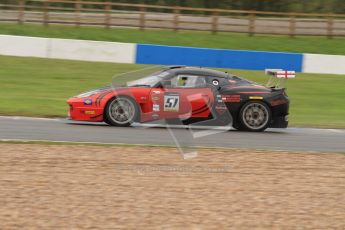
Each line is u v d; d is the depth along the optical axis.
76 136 35.41
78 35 101.88
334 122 50.50
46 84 64.56
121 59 79.56
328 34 110.25
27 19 107.69
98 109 39.59
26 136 34.66
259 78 74.06
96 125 40.34
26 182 24.20
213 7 165.12
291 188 25.30
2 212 20.23
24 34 100.19
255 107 41.75
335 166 30.28
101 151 31.12
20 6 105.88
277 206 22.44
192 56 78.62
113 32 104.69
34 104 50.81
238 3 165.25
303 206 22.59
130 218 20.23
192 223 19.97
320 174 28.23
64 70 73.44
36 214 20.23
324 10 171.50
